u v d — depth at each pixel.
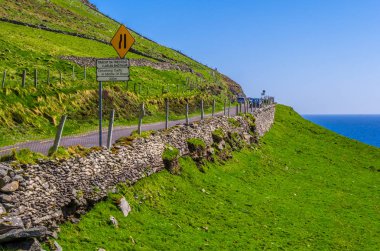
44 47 75.25
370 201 38.25
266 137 58.94
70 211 18.12
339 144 70.75
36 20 108.50
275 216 28.45
